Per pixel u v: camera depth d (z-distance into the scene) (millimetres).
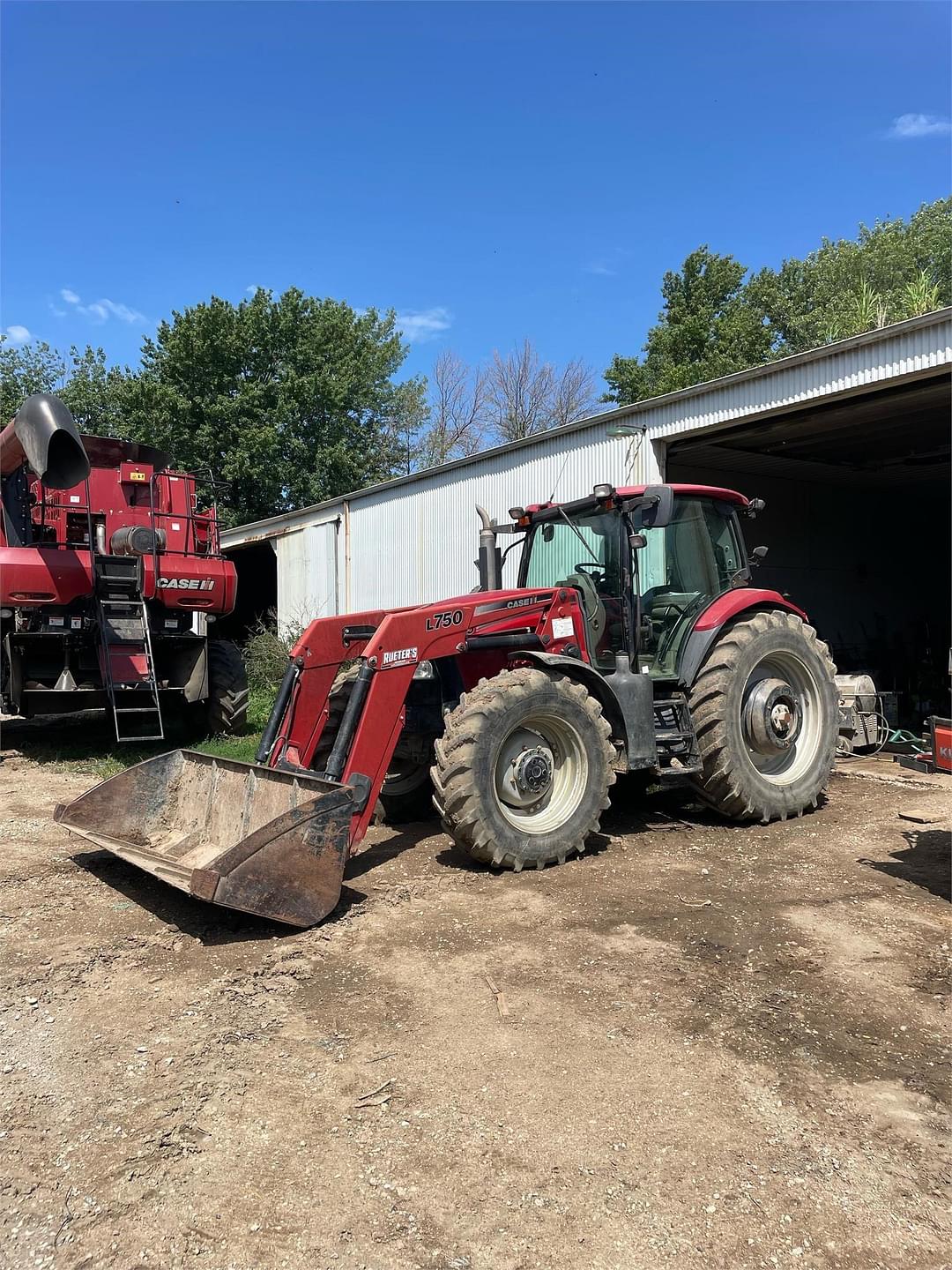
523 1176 2258
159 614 9273
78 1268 1950
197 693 9352
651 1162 2311
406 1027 3039
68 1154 2350
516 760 4801
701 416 8828
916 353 7109
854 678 8664
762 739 5797
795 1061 2814
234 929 3936
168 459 10297
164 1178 2248
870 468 12781
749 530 13203
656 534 5949
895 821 5910
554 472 10461
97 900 4344
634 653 5504
